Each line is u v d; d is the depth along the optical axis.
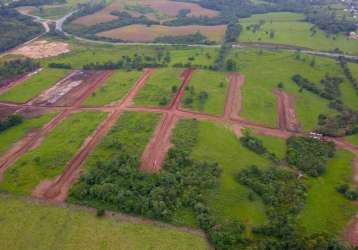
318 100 148.50
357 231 83.19
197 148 111.06
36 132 122.31
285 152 113.38
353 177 101.88
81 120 127.69
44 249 78.19
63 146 111.69
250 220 85.62
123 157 103.56
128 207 86.94
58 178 98.25
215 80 159.00
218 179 98.12
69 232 82.12
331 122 130.25
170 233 81.75
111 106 137.25
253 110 136.38
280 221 83.69
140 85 153.62
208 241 80.00
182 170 100.25
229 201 91.00
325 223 85.25
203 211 86.38
